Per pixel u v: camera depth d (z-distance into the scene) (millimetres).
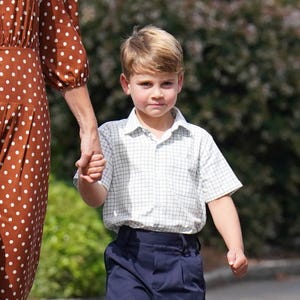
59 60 17344
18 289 16781
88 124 17359
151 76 18281
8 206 16531
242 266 18188
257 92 41156
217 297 36188
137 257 18047
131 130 18531
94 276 30719
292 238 45562
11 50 16469
